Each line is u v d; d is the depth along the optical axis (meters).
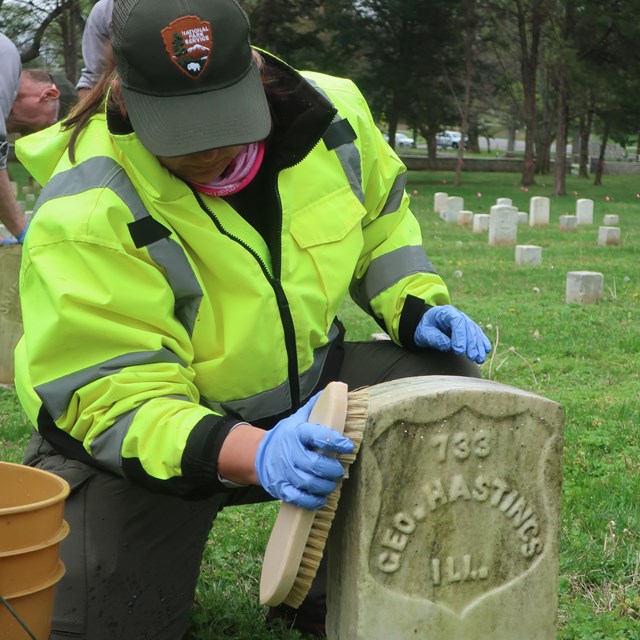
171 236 2.71
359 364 3.38
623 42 39.97
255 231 2.88
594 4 38.34
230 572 3.81
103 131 2.83
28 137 3.04
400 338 3.32
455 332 3.13
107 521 2.85
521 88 58.84
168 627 3.02
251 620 3.45
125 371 2.60
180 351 2.70
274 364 2.89
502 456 2.44
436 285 3.36
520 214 24.97
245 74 2.62
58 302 2.58
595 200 38.78
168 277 2.70
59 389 2.63
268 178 2.85
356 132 3.22
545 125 55.69
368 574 2.36
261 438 2.40
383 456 2.33
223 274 2.78
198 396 2.82
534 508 2.50
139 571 2.89
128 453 2.55
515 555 2.49
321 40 45.47
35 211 2.75
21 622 2.32
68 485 2.57
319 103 2.82
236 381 2.86
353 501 2.36
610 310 10.97
